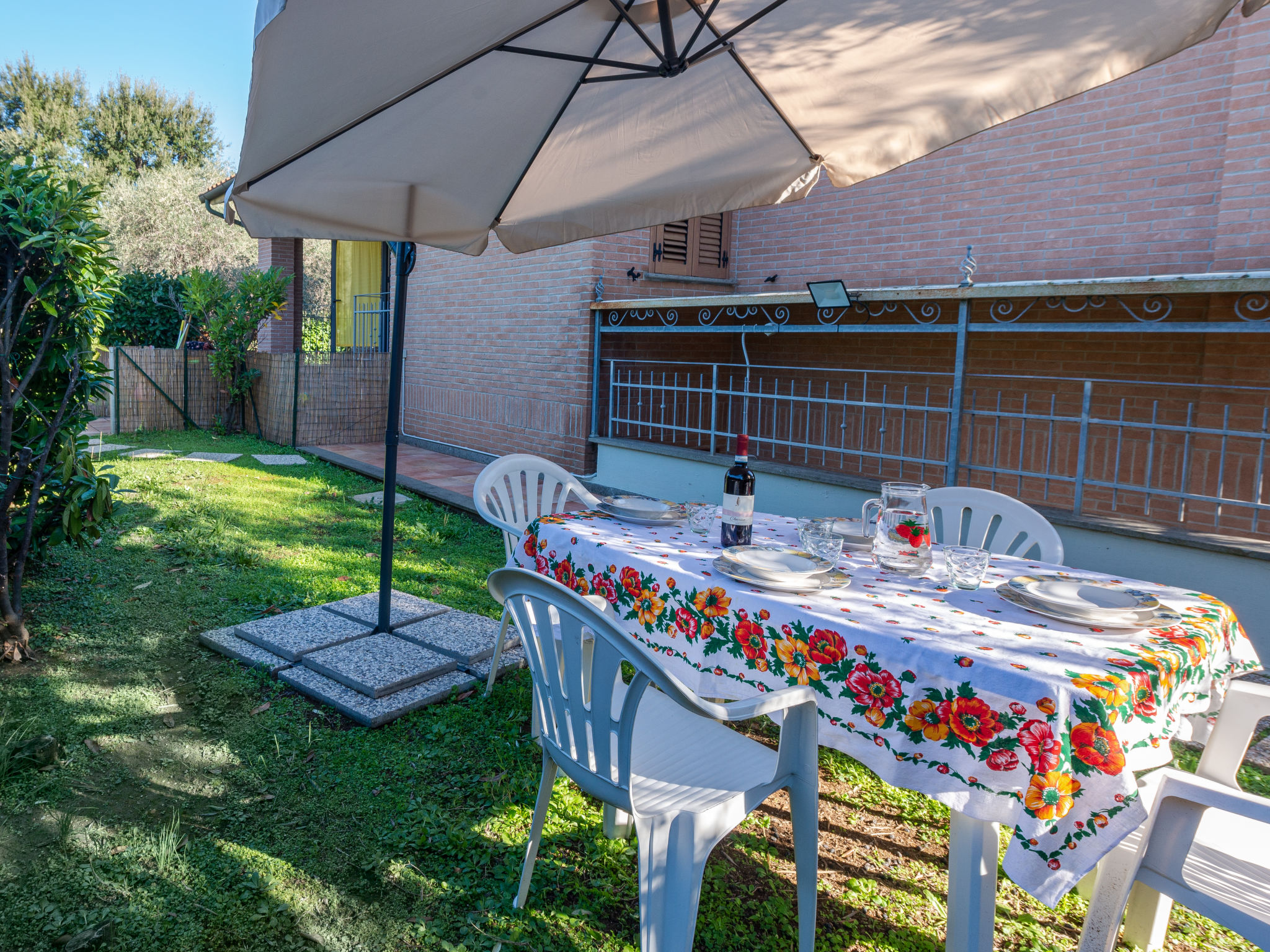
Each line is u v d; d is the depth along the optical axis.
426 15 2.16
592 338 8.14
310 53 2.09
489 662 3.73
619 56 2.91
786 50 2.77
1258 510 5.26
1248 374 5.33
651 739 2.27
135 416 11.52
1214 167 5.70
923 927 2.26
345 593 4.71
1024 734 1.66
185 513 6.43
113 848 2.36
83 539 4.08
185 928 2.07
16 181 3.48
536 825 2.20
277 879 2.27
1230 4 2.22
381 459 9.69
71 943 1.99
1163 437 6.35
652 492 7.51
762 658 2.18
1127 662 1.78
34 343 3.69
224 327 11.37
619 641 1.82
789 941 2.17
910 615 2.09
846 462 8.23
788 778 2.07
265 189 2.85
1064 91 2.66
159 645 3.85
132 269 18.52
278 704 3.33
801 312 8.37
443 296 10.40
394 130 2.84
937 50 2.62
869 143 3.14
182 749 2.94
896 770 1.85
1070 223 6.43
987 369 7.27
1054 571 2.65
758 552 2.53
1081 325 4.87
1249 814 1.62
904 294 5.53
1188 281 4.41
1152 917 2.12
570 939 2.12
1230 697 2.17
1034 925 2.27
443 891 2.27
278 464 9.27
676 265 8.55
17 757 2.72
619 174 3.57
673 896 1.86
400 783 2.80
